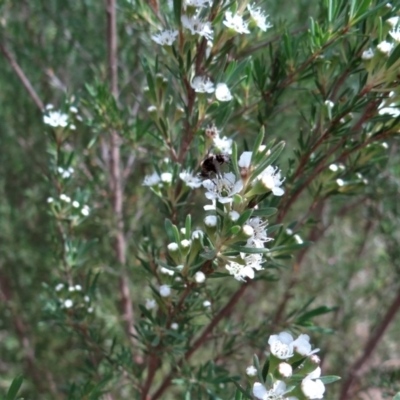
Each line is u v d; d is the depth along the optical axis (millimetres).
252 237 215
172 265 273
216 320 344
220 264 243
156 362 344
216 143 290
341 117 275
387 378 464
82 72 619
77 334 375
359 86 266
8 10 581
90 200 546
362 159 325
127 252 643
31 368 689
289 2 534
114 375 383
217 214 217
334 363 638
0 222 656
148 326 301
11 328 708
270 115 340
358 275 720
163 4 359
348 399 534
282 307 548
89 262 577
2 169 689
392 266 545
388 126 285
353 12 256
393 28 253
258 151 198
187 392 312
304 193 646
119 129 388
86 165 574
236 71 280
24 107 630
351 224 731
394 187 483
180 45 271
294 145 598
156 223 638
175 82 413
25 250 653
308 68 306
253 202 212
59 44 602
